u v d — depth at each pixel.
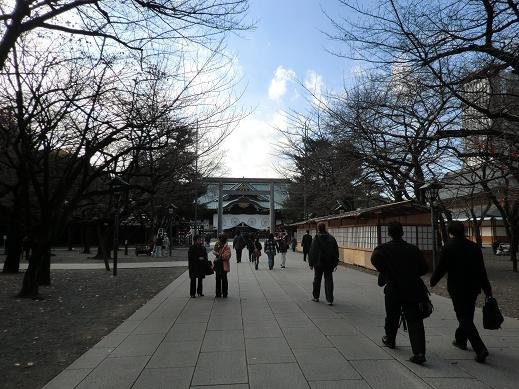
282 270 21.52
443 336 7.63
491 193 15.25
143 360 6.53
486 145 11.84
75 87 13.37
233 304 11.49
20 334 8.48
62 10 9.88
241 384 5.41
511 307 10.83
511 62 8.98
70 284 16.69
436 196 15.66
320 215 39.12
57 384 5.57
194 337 7.89
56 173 17.61
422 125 13.01
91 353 6.96
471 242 6.50
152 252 38.59
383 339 7.04
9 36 9.30
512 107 10.33
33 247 13.20
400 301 6.51
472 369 5.83
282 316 9.69
